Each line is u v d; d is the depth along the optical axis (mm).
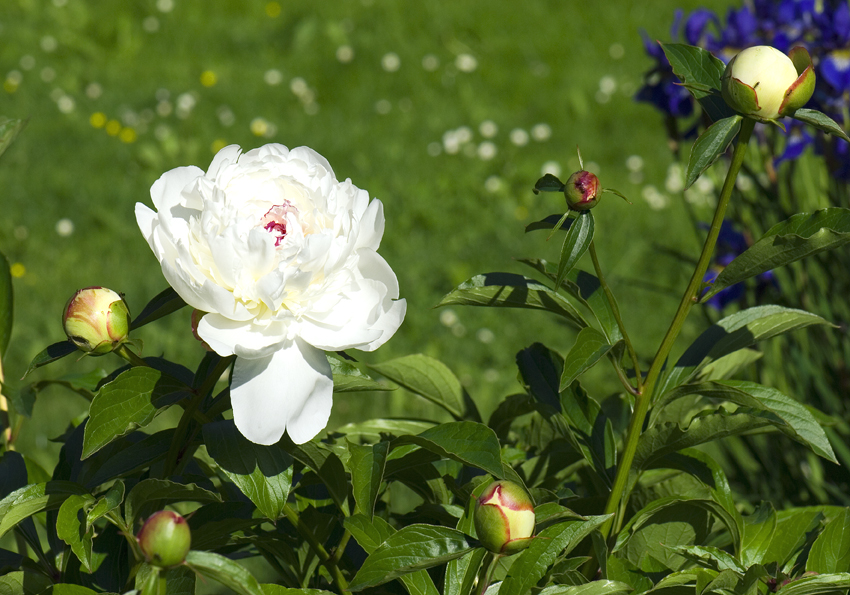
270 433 1771
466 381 4594
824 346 2840
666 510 1921
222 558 1733
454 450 1822
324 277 1790
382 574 1804
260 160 1825
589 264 5477
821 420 1970
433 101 7633
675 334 1858
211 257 1792
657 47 2658
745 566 1892
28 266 5203
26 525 1939
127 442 1929
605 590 1812
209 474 1968
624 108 7562
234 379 1784
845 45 2518
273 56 8445
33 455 3801
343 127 7059
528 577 1819
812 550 1873
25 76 7477
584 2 9969
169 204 1819
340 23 9055
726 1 9680
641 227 5828
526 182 6363
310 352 1795
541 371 1965
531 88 7914
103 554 1899
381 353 4684
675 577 1832
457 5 9680
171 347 4594
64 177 6027
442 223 5848
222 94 7480
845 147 2508
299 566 1922
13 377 4355
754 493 2822
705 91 1859
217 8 9297
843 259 2762
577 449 1928
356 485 1827
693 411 2016
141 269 5258
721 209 1844
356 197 1824
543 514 1838
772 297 2867
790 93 1812
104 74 7758
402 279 5297
